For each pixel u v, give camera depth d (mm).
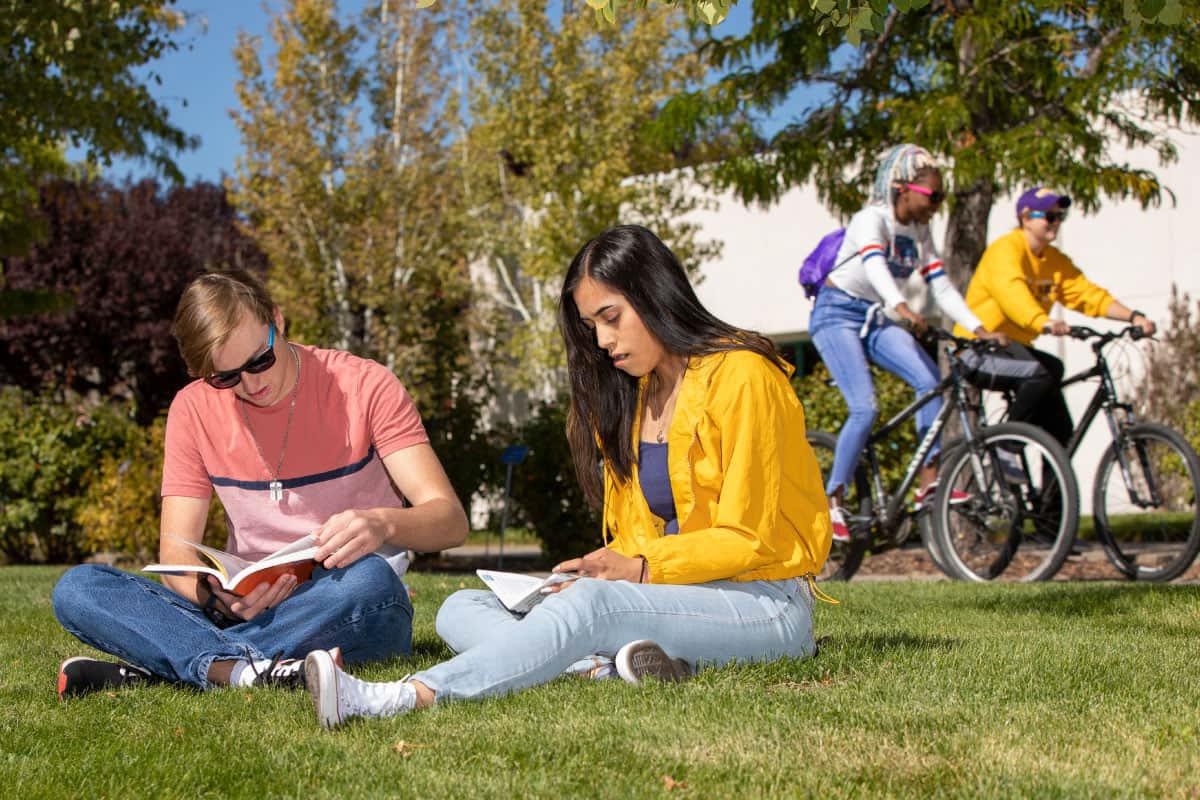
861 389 6207
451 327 12328
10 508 10711
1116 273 13234
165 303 22969
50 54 9859
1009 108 8578
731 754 2078
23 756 2186
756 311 15609
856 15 3195
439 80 17906
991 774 1919
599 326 2820
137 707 2621
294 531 3084
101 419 11070
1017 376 6125
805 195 15180
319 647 2951
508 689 2498
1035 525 6176
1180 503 6137
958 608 4594
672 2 3203
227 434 3070
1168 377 12453
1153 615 4223
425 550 3020
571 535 10656
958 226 8578
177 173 12094
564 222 15898
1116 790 1828
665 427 2924
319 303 17438
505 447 11250
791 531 2889
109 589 2871
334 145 17547
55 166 14984
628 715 2361
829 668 2916
